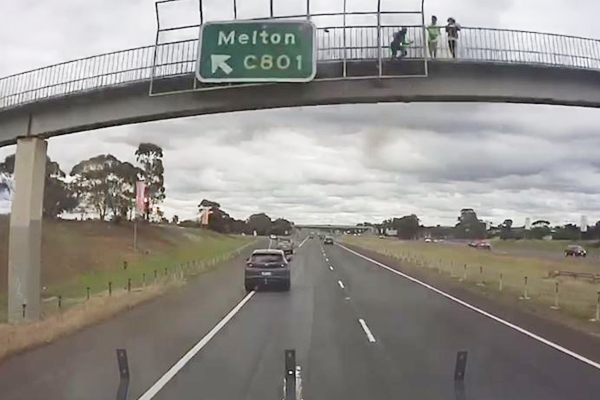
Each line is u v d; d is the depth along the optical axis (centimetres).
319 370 1028
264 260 2700
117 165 7162
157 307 2020
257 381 944
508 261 5412
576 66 1986
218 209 12712
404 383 928
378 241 12294
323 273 3728
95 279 4109
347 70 1858
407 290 2678
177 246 7144
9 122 2245
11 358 1117
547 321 1711
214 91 1927
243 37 1559
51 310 2481
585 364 1088
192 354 1175
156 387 901
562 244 10000
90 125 2105
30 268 2164
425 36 1833
